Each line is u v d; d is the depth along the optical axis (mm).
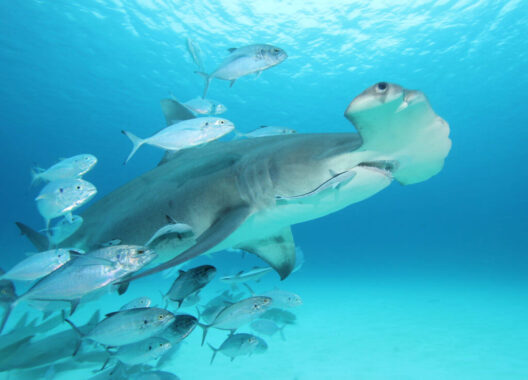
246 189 3215
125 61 28047
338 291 16047
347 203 3088
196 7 22391
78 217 4035
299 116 39719
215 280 19234
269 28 24609
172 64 28594
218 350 4242
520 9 23078
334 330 8148
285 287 18141
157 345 3492
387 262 46031
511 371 5219
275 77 30891
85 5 21844
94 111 38250
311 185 2979
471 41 26141
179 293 3672
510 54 27391
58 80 30875
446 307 10930
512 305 11016
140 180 4199
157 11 22531
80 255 2670
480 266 33156
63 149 59344
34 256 3361
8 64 28062
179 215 3465
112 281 2646
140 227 3668
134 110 38094
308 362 5863
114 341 2943
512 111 37156
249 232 3432
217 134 3898
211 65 28547
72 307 2654
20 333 4902
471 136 45844
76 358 5020
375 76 30891
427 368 5445
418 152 2629
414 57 28188
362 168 2826
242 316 3943
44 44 25516
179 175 3688
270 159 3111
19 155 66438
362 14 23578
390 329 8133
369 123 2262
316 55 27766
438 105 36062
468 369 5352
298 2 22359
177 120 4887
